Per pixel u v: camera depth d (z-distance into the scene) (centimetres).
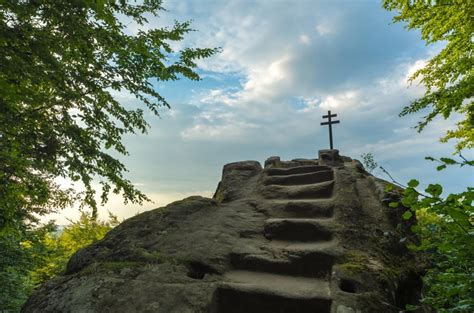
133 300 269
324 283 307
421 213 496
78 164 429
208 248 365
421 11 496
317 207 457
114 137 482
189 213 467
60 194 589
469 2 440
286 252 357
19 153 402
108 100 452
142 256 346
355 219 409
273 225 420
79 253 385
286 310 273
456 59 501
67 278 322
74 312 262
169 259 337
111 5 415
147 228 419
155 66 446
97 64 395
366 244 358
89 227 1471
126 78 425
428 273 320
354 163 677
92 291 284
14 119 352
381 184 479
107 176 476
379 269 303
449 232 153
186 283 293
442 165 146
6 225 461
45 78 334
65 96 394
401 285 301
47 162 413
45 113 423
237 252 361
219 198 611
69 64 406
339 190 495
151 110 486
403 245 354
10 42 311
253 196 564
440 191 142
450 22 475
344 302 255
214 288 284
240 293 284
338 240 365
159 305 263
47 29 340
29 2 301
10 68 299
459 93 418
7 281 805
